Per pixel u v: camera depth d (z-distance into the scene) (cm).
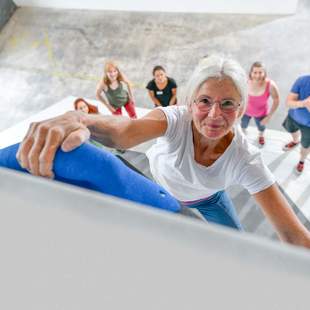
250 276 27
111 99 339
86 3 665
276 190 91
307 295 26
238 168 92
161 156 102
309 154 300
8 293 32
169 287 29
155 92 325
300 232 82
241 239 28
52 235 32
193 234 29
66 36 636
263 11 544
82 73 570
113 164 59
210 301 28
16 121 505
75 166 55
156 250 29
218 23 557
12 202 33
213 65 80
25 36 669
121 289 30
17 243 32
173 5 593
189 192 106
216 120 81
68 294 31
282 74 452
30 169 56
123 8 636
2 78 600
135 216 31
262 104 307
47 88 562
